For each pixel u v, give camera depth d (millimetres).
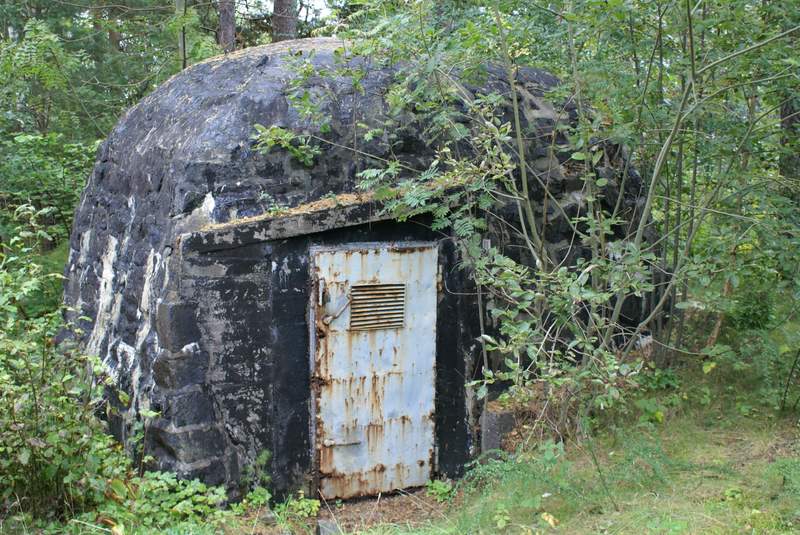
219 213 4840
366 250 5070
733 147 5547
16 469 4031
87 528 3992
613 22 5012
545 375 4488
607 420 5562
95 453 4289
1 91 9375
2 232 8602
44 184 9328
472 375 5516
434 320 5340
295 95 4984
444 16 5410
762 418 5527
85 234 6969
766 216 5340
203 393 4715
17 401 3877
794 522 3910
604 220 4863
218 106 5332
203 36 11305
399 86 5027
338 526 4410
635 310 6473
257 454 4859
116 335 5660
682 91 5457
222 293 4738
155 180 5469
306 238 4945
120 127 6930
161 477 4457
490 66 6113
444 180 4719
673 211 6629
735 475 4602
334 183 5195
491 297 5555
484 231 5574
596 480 4652
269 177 5020
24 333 4324
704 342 6457
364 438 5152
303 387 4992
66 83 10844
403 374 5250
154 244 5191
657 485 4516
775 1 5152
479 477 5039
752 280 5969
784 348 5762
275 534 4445
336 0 5324
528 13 5355
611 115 5188
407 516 4973
